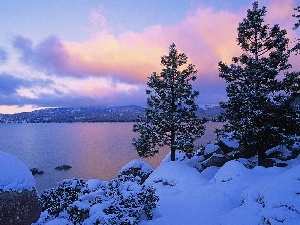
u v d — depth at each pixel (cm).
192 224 1151
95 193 1216
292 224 909
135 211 1092
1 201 969
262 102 2177
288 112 2147
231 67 2381
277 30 2291
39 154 7494
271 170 1730
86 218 1030
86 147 9125
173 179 1912
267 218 977
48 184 4247
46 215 1213
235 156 2619
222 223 1097
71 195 1282
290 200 1015
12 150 8381
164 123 2494
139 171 2586
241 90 2314
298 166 1225
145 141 2577
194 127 2575
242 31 2358
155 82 2573
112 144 10062
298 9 2217
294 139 2120
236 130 2311
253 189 1238
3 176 1052
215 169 2542
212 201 1400
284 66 2255
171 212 1305
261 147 2284
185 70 2598
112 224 976
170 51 2598
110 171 5128
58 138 13275
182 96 2559
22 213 996
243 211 1096
